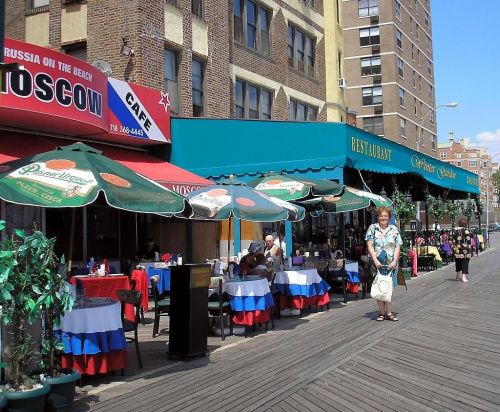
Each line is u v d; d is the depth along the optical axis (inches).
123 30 610.2
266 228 677.9
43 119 465.4
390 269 397.1
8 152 448.5
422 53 2487.7
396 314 430.6
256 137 603.2
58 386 204.7
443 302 488.4
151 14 621.0
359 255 666.2
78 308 242.7
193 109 698.2
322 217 840.3
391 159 671.8
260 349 320.2
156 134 608.7
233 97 774.5
